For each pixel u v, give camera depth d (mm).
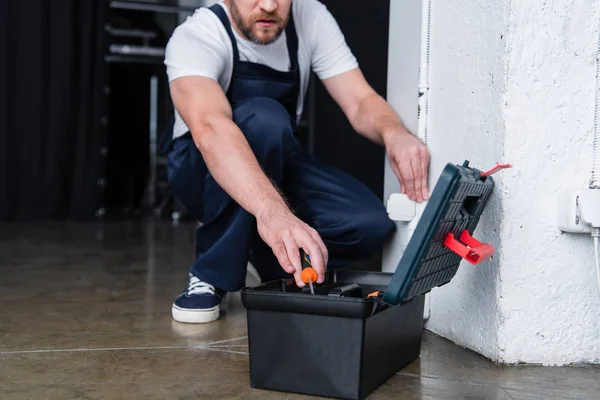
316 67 1786
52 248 3107
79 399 1050
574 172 1290
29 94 4699
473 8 1357
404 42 1672
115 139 5836
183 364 1254
